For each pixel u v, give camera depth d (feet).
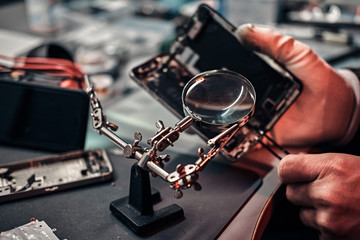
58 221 1.95
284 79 2.41
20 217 1.97
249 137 2.37
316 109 2.72
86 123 2.52
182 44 2.62
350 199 2.14
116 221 1.96
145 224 1.86
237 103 1.81
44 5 4.92
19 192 2.08
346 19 5.07
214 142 1.73
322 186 2.19
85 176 2.23
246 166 2.45
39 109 2.58
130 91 3.63
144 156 1.76
